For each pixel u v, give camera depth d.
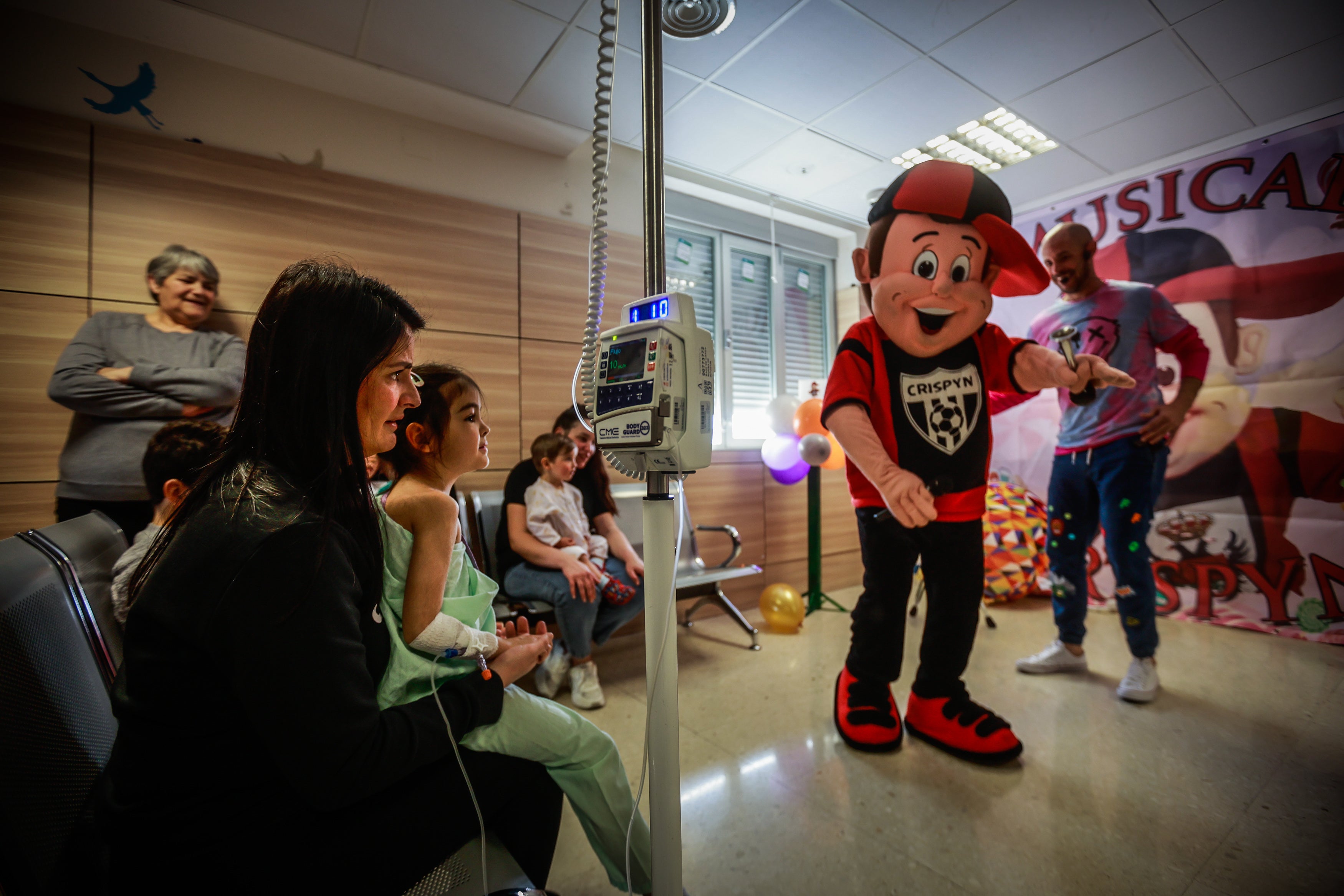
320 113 2.39
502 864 0.72
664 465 0.86
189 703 0.57
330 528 0.62
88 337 1.87
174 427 1.37
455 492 2.55
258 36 2.09
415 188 2.58
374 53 2.21
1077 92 2.63
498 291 2.72
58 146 1.91
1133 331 2.35
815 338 4.38
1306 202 2.77
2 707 0.53
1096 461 2.23
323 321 0.66
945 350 1.71
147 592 0.57
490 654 0.87
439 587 0.81
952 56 2.40
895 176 3.45
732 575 2.68
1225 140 2.98
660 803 0.85
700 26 2.22
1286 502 2.77
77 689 0.66
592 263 0.99
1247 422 2.88
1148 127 2.89
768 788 1.55
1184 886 1.19
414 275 2.53
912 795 1.51
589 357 0.97
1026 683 2.22
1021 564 3.28
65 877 0.57
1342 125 2.68
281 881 0.60
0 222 1.83
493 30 2.13
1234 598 2.88
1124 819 1.40
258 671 0.54
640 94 2.52
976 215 1.61
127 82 2.04
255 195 2.22
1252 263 2.91
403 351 0.75
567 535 2.20
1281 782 1.54
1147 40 2.31
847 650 2.64
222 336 2.05
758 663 2.48
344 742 0.57
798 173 3.40
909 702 1.84
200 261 2.02
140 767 0.57
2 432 1.82
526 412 2.77
